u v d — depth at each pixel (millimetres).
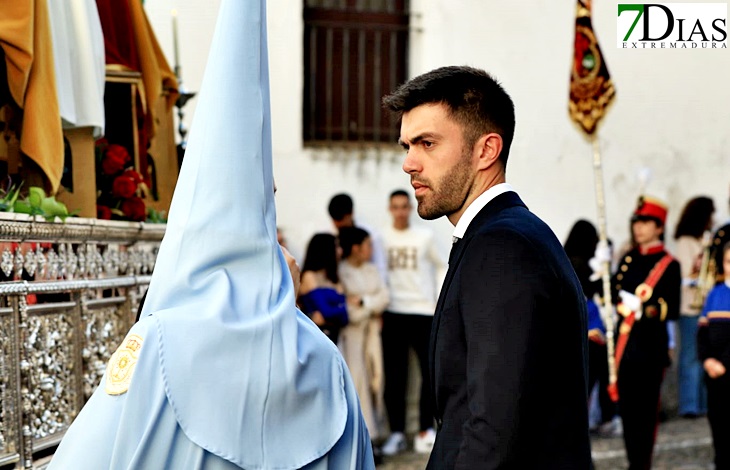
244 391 2652
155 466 2604
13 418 3545
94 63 4355
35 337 3707
